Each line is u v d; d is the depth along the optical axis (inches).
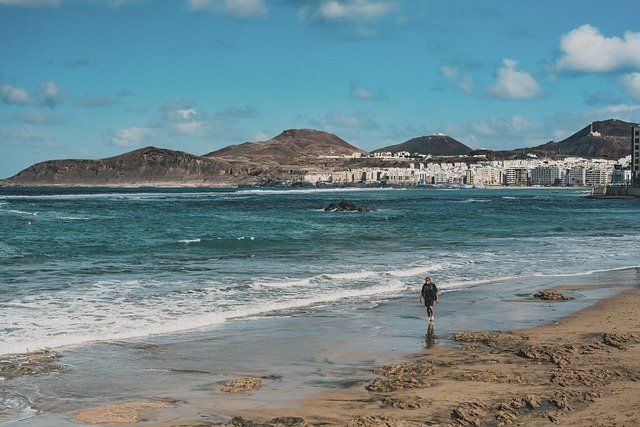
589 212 4279.0
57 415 497.0
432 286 819.4
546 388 554.9
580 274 1330.0
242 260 1533.0
